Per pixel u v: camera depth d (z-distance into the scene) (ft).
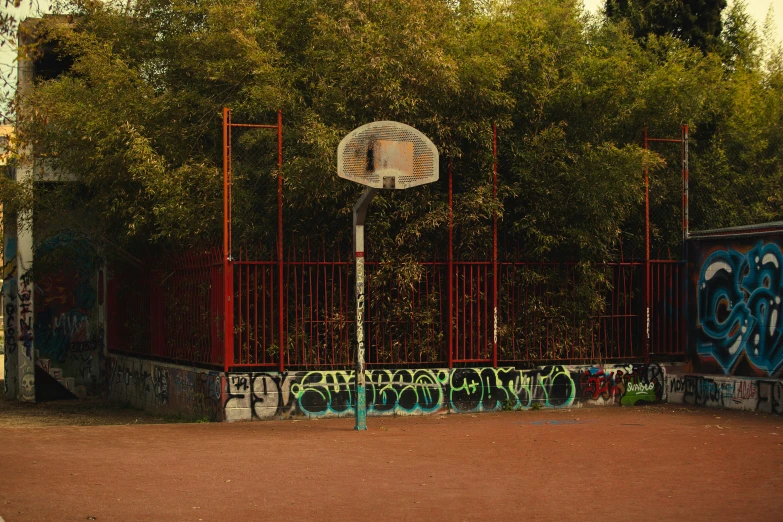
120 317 59.00
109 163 45.80
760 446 30.91
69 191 53.98
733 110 52.70
